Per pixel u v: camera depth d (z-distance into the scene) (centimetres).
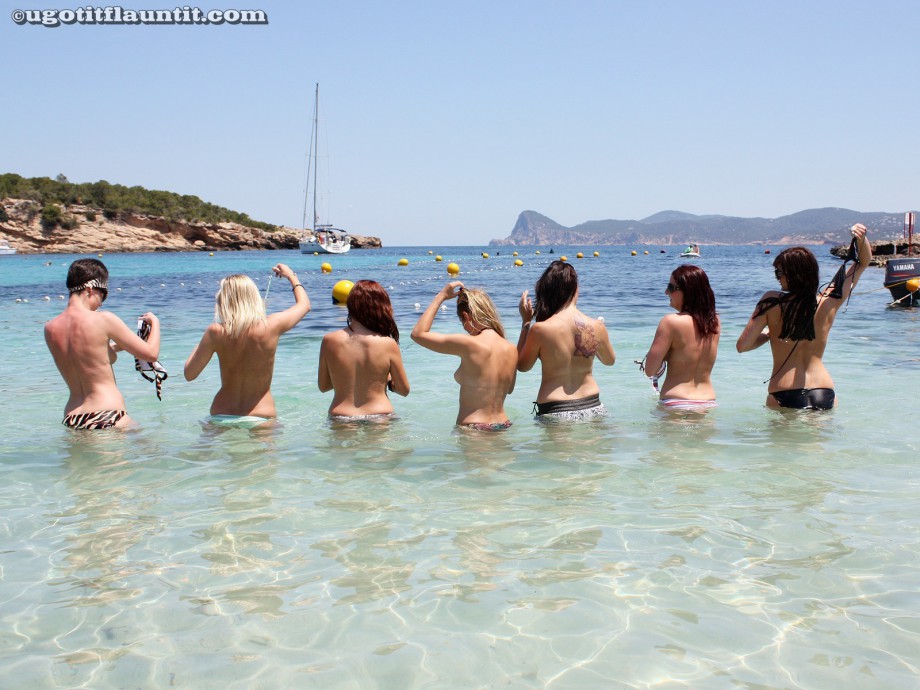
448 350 515
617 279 2852
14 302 1709
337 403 555
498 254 7719
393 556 307
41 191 11319
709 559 300
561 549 312
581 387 555
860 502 365
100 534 332
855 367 753
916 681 217
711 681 218
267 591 277
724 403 593
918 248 2945
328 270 3500
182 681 220
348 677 221
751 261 5712
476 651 235
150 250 10919
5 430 518
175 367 803
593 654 233
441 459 448
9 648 239
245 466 435
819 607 261
